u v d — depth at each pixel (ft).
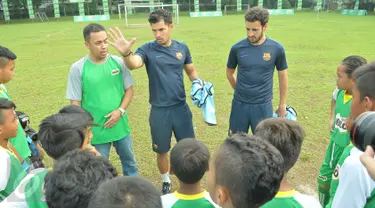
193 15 135.33
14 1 139.64
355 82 6.30
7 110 8.92
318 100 24.54
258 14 12.48
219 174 4.76
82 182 4.86
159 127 13.26
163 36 12.46
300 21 95.66
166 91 12.92
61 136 7.27
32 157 11.46
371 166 4.52
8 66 11.20
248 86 13.52
